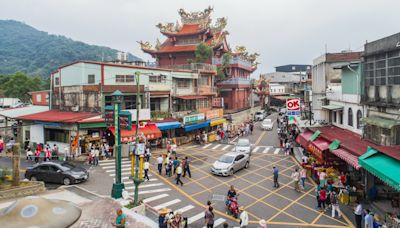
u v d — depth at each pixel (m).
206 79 50.38
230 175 25.38
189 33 57.38
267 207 18.34
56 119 30.38
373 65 19.69
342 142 20.64
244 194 20.69
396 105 16.83
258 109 81.75
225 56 56.38
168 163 24.91
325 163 23.59
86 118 29.44
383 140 17.89
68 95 34.34
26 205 8.30
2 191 16.84
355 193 18.52
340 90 27.28
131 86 33.25
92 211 13.47
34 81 80.00
